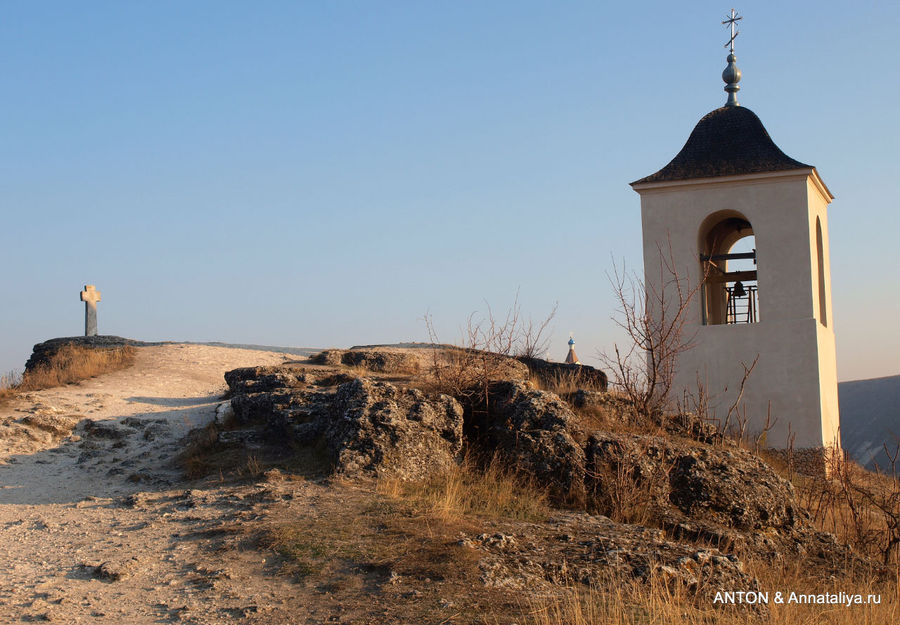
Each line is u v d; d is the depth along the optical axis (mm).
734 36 26703
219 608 8281
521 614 8008
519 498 12914
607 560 9734
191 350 26438
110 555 10164
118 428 17172
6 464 15172
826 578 12109
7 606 8516
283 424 14938
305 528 10383
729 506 13828
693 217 24750
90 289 31188
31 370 24344
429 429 13891
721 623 8445
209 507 11906
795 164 23906
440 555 9430
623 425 16297
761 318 23766
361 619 7887
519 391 14953
